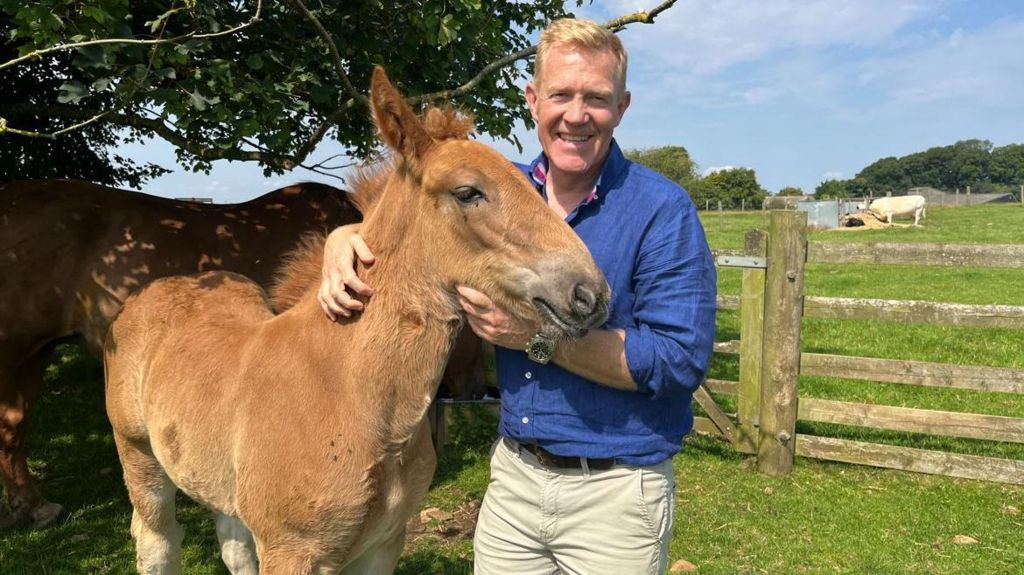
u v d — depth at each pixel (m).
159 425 2.71
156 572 3.14
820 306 5.07
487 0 4.63
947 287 12.38
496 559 2.24
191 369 2.63
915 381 4.93
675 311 1.88
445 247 2.09
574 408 1.98
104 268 4.30
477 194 2.03
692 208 1.97
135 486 3.11
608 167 2.03
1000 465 4.75
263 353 2.39
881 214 30.52
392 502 2.26
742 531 4.22
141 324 3.04
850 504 4.59
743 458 5.46
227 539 3.20
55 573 3.69
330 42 3.36
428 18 3.70
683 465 5.31
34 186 4.34
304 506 2.14
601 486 2.01
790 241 5.00
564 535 2.08
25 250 4.17
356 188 2.54
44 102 5.43
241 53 3.95
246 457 2.27
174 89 3.52
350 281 2.16
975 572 3.75
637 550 2.02
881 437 5.81
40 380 4.45
